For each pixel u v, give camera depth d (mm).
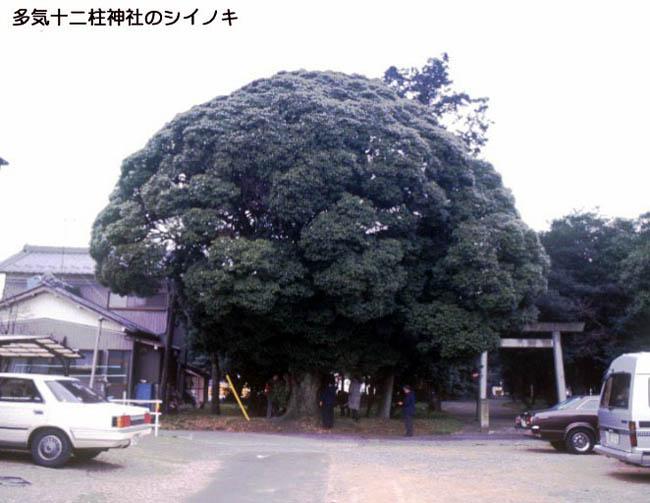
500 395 78688
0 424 11117
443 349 21891
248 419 24188
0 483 9203
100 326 26422
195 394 41312
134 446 14539
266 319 21250
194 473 11828
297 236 21203
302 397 24234
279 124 20906
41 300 27656
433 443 19625
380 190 21016
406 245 21594
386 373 27094
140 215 21812
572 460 15016
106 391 24859
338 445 18109
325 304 21688
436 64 34656
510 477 11992
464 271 21859
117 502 8695
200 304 21281
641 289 27828
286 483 10953
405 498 9680
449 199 23188
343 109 21344
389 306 21375
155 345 28375
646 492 10414
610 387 12922
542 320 32062
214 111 21781
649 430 11500
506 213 23859
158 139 22516
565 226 34688
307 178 19969
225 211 20969
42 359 26953
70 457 12172
